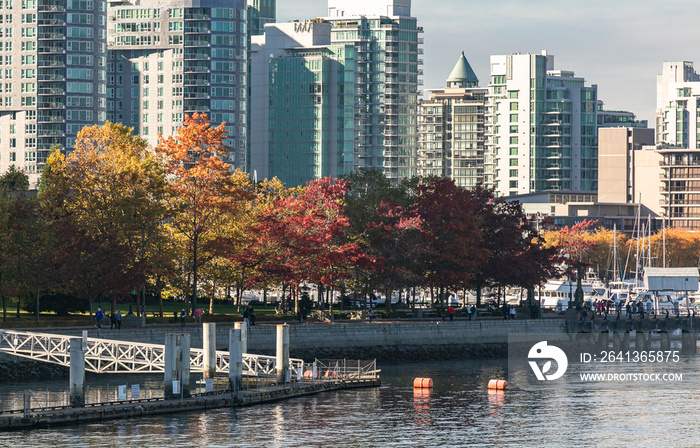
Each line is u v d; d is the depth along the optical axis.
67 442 82.19
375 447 83.75
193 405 95.12
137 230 134.12
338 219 143.25
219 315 135.50
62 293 140.25
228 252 136.88
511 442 86.62
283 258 140.88
